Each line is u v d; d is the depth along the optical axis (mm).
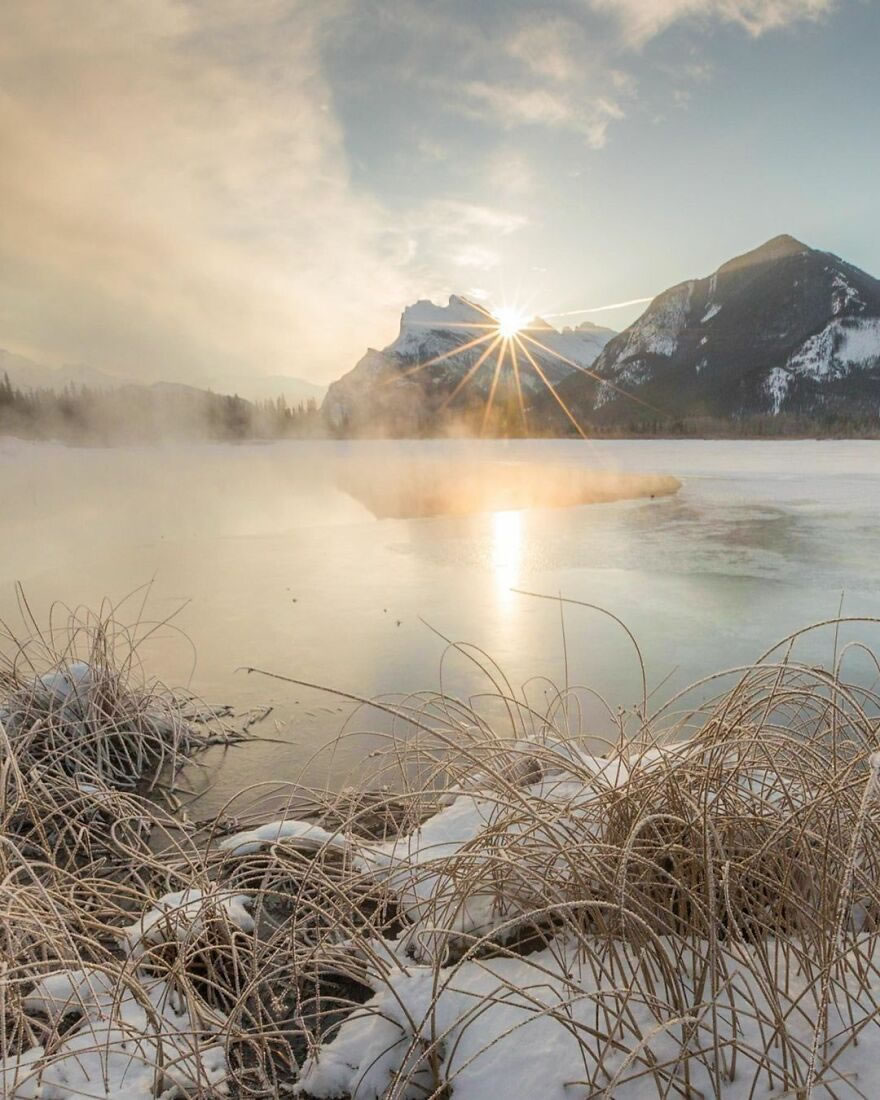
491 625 6629
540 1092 1595
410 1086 1695
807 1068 1512
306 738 4168
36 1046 1854
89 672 4031
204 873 2359
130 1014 1972
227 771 3758
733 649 5871
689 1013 1665
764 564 9141
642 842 2066
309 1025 1982
